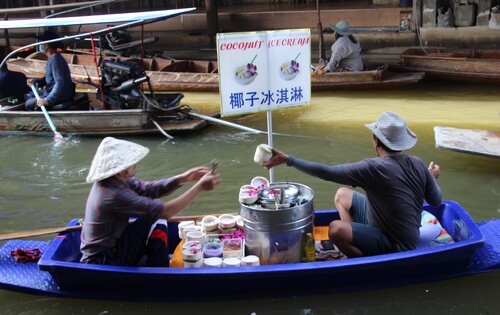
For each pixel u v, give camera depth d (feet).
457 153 23.09
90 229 12.25
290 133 26.61
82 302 12.91
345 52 33.24
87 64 37.55
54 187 20.94
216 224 14.40
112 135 26.32
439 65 35.35
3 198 19.97
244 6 55.88
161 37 50.83
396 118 12.47
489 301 12.76
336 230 12.78
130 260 12.69
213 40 49.37
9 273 13.48
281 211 12.23
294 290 12.77
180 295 12.71
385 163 12.29
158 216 11.83
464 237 13.57
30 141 26.22
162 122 27.17
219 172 21.86
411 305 12.71
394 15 45.16
